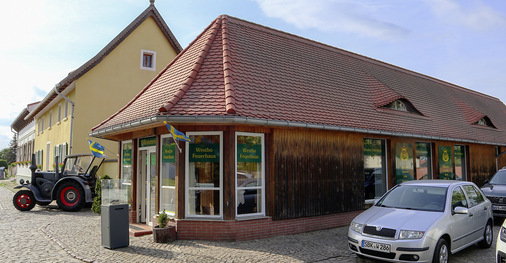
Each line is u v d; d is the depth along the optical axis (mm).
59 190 13945
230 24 11648
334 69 13609
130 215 10688
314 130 10172
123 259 7027
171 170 9305
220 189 8703
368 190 11805
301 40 13844
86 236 9164
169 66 11805
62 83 17750
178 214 8711
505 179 12328
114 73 19047
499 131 19703
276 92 10070
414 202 7488
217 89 8969
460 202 7535
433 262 6297
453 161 15461
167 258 7074
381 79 15570
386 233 6504
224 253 7426
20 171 32938
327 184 10312
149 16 20281
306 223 9750
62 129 19906
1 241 8719
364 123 11367
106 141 18422
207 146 8859
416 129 13289
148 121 8555
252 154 9117
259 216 9062
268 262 6859
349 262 6988
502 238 6027
